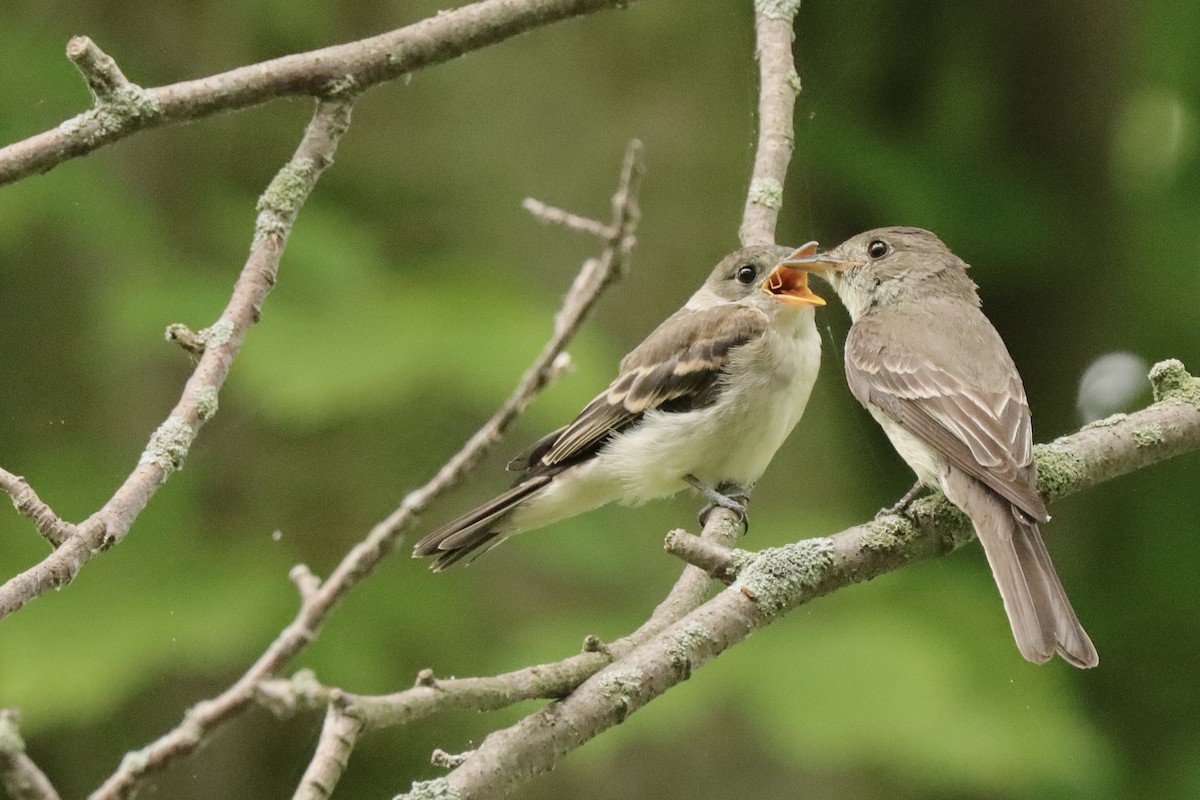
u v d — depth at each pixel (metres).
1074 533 15.03
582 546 11.77
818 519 12.23
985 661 11.11
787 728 10.29
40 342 12.96
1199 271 14.97
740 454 8.61
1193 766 13.48
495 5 6.64
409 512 4.16
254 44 13.11
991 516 6.46
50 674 10.34
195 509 11.88
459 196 12.88
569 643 10.99
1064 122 15.42
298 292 11.55
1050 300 15.25
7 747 3.32
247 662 11.30
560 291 12.56
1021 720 10.57
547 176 12.92
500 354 10.91
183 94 6.04
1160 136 15.46
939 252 8.70
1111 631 14.43
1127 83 15.39
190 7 12.99
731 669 10.80
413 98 13.19
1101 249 15.25
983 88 15.50
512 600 11.67
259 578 11.33
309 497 12.21
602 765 11.59
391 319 11.26
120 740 12.28
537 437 11.94
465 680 4.83
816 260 8.65
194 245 12.31
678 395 8.56
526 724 5.13
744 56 13.30
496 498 8.53
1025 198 14.86
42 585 4.96
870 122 15.20
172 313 11.16
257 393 10.88
